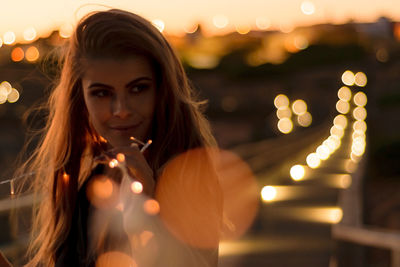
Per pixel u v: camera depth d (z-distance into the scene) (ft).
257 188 51.11
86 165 5.32
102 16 4.49
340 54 460.55
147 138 4.62
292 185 55.01
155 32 4.56
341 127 172.24
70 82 4.91
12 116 144.25
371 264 29.22
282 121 153.79
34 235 5.32
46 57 5.46
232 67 403.75
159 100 4.56
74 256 4.85
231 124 294.66
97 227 4.74
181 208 4.18
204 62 409.90
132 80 4.43
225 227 5.65
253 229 33.04
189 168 4.41
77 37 4.54
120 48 4.41
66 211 5.05
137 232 4.08
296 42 476.54
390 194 102.58
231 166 48.98
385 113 286.25
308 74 436.35
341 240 20.99
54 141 5.26
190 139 4.61
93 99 4.50
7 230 10.60
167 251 4.00
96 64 4.42
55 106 5.30
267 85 399.44
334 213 38.42
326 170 68.64
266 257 26.14
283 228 33.60
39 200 5.50
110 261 4.59
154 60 4.51
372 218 84.89
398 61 433.89
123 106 4.43
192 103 4.79
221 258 25.86
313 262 25.21
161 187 4.27
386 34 501.56
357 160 74.13
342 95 329.72
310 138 121.19
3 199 5.18
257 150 63.05
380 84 386.11
